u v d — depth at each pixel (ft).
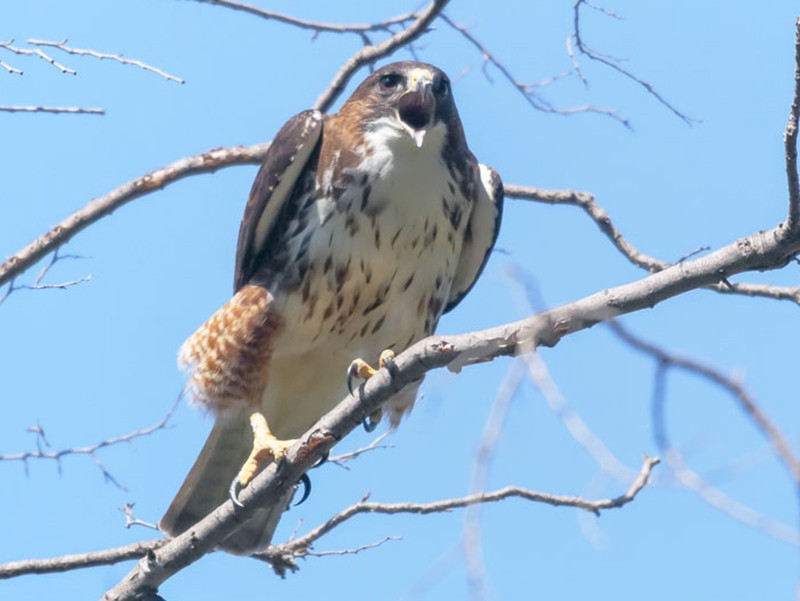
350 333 41.14
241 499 34.30
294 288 40.34
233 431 40.98
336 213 40.11
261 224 40.75
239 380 40.32
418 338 42.01
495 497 38.58
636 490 37.35
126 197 41.42
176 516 41.14
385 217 39.93
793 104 25.03
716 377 20.33
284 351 40.96
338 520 39.99
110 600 35.55
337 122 40.96
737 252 26.40
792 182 25.48
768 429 19.45
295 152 40.06
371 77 40.98
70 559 37.19
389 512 39.96
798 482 18.89
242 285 41.93
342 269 40.16
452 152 40.52
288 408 42.55
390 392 31.35
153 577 35.29
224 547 39.45
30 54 38.17
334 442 32.96
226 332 40.34
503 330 28.71
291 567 40.09
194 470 41.22
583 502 37.70
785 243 25.91
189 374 40.70
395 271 40.45
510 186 44.34
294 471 33.53
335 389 42.47
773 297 39.45
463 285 44.47
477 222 42.37
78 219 40.75
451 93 40.68
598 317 26.96
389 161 39.86
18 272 40.32
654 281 26.86
